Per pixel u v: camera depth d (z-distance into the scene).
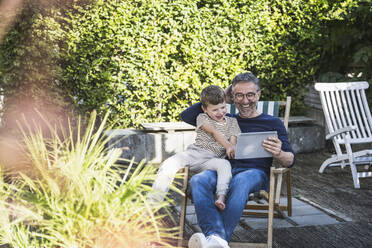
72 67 5.46
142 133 5.57
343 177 4.95
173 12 5.63
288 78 6.44
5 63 4.91
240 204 2.59
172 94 5.97
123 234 1.69
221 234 2.48
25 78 5.00
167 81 5.84
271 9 6.23
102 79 5.60
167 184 2.89
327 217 3.57
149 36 5.67
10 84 4.97
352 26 6.07
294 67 6.40
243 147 2.82
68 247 1.66
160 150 5.59
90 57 5.55
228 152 2.93
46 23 4.96
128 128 5.86
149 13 5.61
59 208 1.66
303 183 4.68
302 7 6.17
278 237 3.13
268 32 6.15
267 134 2.81
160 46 5.76
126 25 5.54
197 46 5.81
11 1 4.39
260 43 6.14
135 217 1.79
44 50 5.00
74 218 1.65
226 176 2.74
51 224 1.67
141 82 5.75
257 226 3.38
